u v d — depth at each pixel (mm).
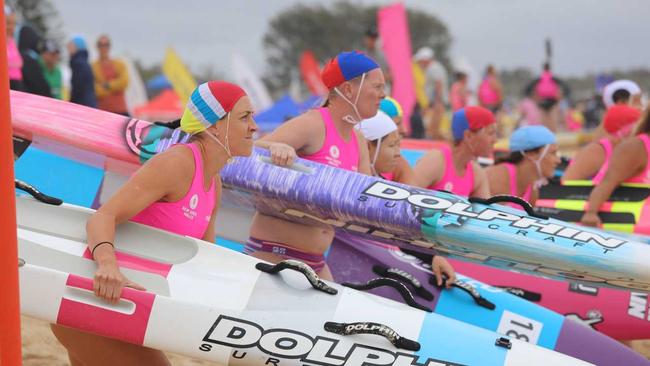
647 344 24031
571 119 96750
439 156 21047
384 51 47562
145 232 13844
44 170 21016
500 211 17547
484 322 18125
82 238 14008
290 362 13109
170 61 72688
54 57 40688
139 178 12992
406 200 17422
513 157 23297
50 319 13000
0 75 9797
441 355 13297
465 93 69688
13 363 10219
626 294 20797
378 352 13148
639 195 23547
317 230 18453
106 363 13758
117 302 12891
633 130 24562
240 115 13555
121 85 41938
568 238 16578
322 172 17641
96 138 18250
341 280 19672
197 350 13117
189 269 13711
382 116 19578
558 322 18250
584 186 24672
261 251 18438
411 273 18922
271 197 17719
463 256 18109
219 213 21062
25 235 13883
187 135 18062
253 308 13281
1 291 10047
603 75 95875
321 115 17859
